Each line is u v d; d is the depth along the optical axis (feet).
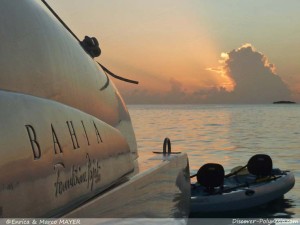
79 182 12.50
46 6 17.28
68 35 16.35
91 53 20.06
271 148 118.93
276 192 45.73
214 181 42.34
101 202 12.99
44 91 12.63
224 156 101.24
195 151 111.34
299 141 142.20
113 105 19.71
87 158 13.26
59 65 14.05
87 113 15.81
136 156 22.65
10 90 10.93
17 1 12.87
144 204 17.11
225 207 41.63
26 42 12.32
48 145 10.78
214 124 260.21
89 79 16.90
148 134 169.07
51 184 10.75
